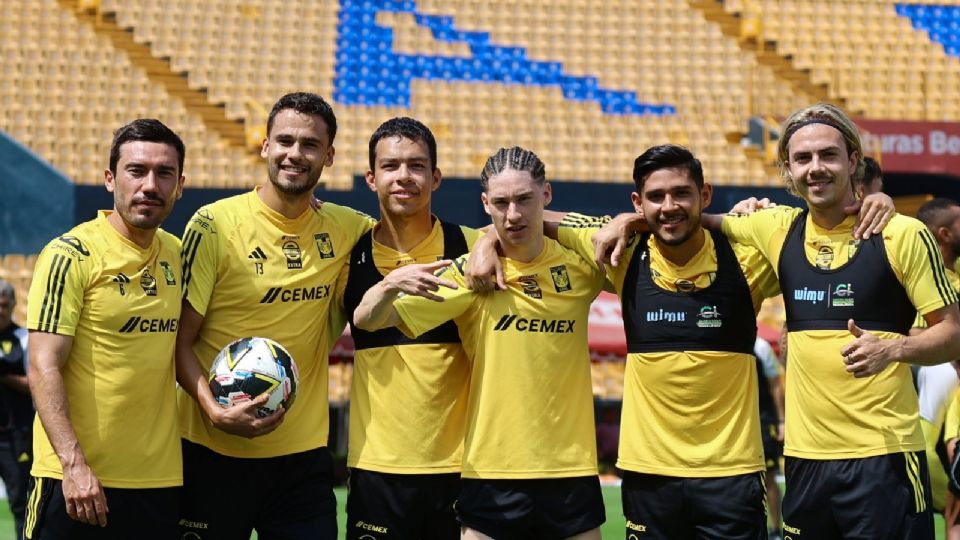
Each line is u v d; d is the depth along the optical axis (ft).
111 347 17.97
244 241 19.56
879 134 58.18
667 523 18.95
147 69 67.72
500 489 18.80
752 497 18.57
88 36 68.39
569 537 18.93
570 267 19.33
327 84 68.74
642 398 19.15
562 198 56.39
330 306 20.54
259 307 19.44
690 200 18.31
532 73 70.90
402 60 70.44
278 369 18.42
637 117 69.31
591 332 47.16
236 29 70.38
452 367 19.67
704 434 18.71
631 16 74.13
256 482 19.47
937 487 25.64
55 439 17.16
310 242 19.89
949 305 17.56
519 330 18.94
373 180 20.12
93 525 17.92
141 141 17.98
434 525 19.74
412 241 20.10
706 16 74.54
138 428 18.13
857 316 17.98
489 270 18.72
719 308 18.79
